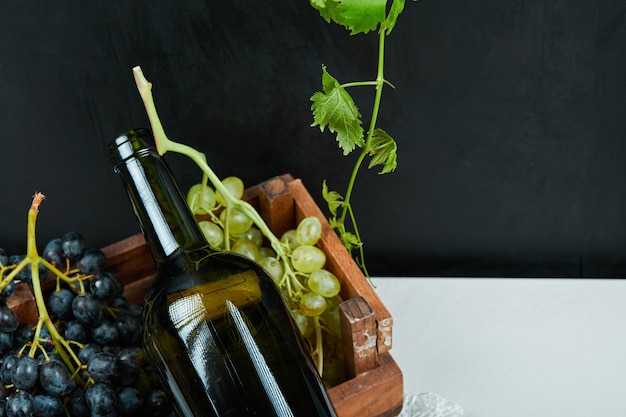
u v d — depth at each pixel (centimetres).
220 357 62
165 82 79
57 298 68
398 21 76
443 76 79
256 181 85
